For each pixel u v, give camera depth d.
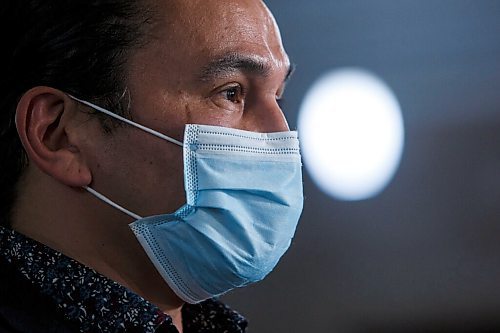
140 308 1.44
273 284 4.14
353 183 3.98
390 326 4.11
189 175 1.50
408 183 4.01
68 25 1.49
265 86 1.57
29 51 1.50
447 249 4.08
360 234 4.07
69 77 1.49
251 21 1.55
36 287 1.45
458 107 3.97
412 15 3.91
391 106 3.92
